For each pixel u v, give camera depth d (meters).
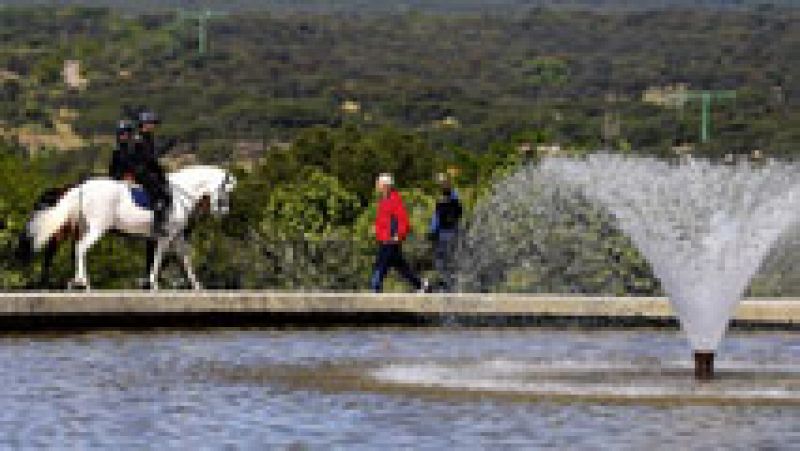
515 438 16.02
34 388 19.11
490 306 28.44
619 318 28.56
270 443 15.62
